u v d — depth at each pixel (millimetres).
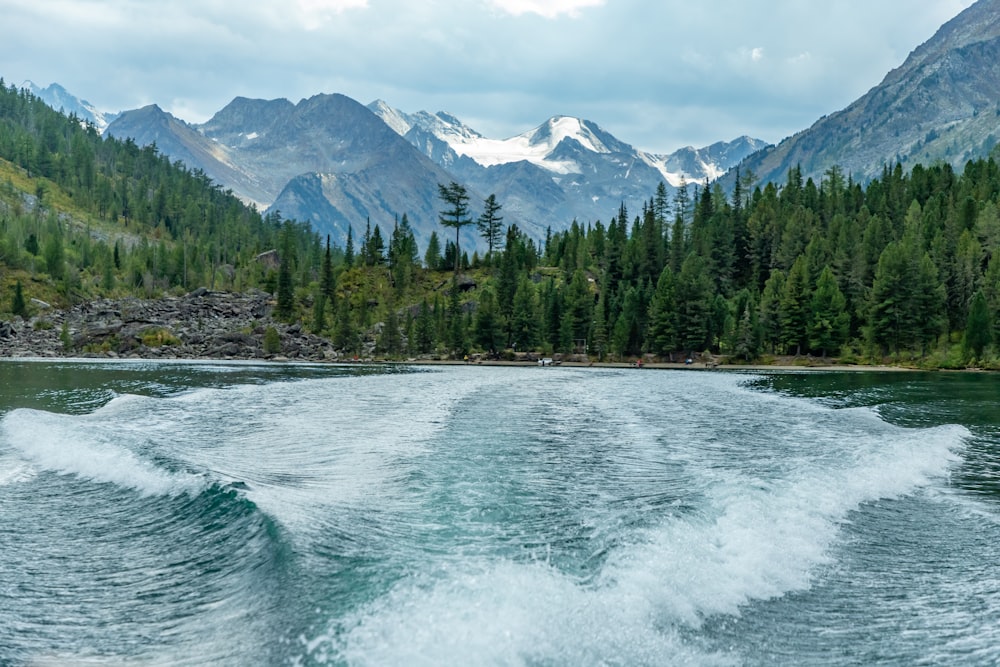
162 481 20438
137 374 76125
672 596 11797
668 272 130000
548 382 69438
